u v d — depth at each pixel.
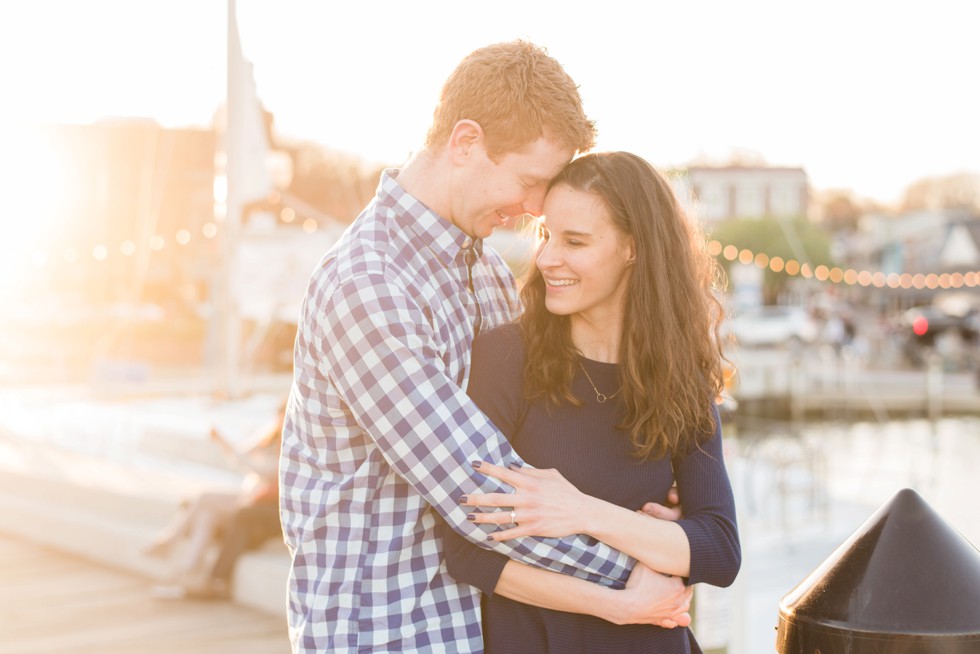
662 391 1.70
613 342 1.77
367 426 1.64
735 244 34.00
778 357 19.97
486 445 1.65
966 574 1.39
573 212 1.69
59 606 5.14
